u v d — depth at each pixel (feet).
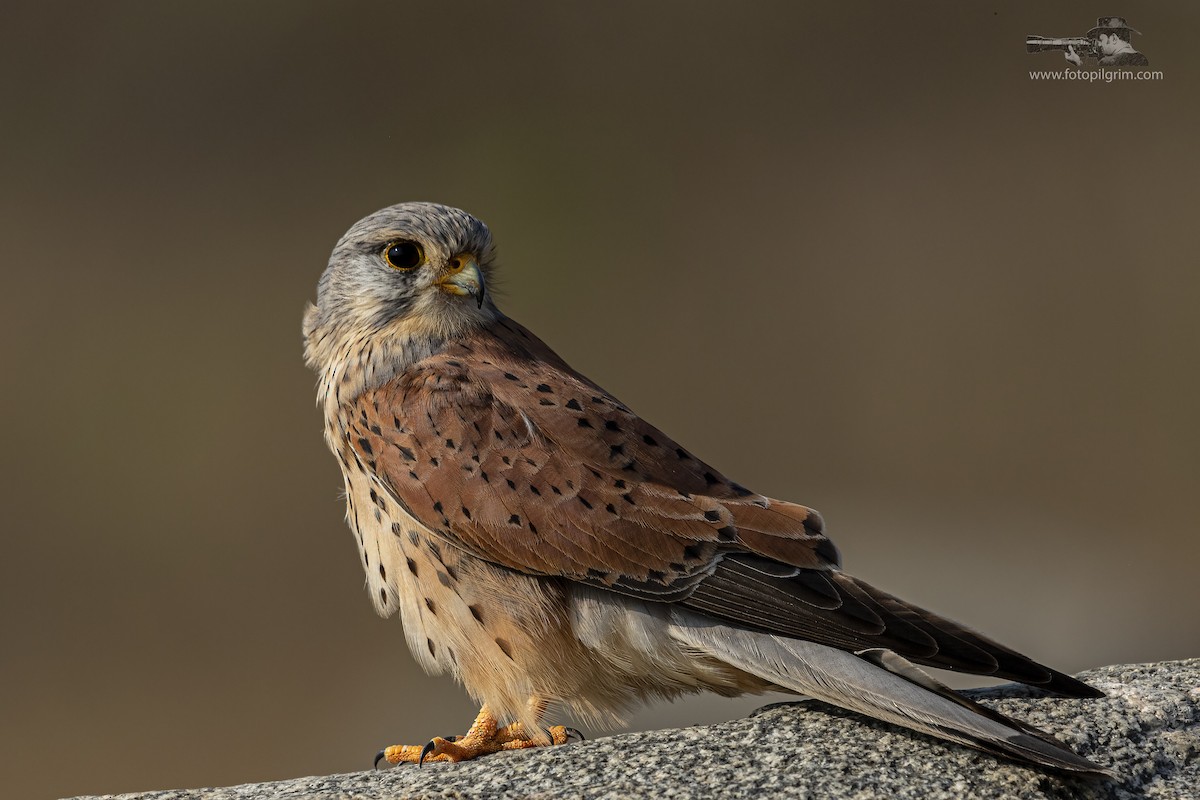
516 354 33.68
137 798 27.09
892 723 25.76
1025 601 63.72
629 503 29.43
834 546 28.73
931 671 44.14
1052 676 25.35
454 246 33.55
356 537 33.58
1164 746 25.67
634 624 29.27
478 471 30.50
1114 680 28.45
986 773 24.36
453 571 30.83
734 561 28.43
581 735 32.37
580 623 29.86
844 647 26.55
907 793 23.86
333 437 33.81
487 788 25.20
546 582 30.14
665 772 24.99
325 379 34.76
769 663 27.30
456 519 30.45
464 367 32.42
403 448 31.35
